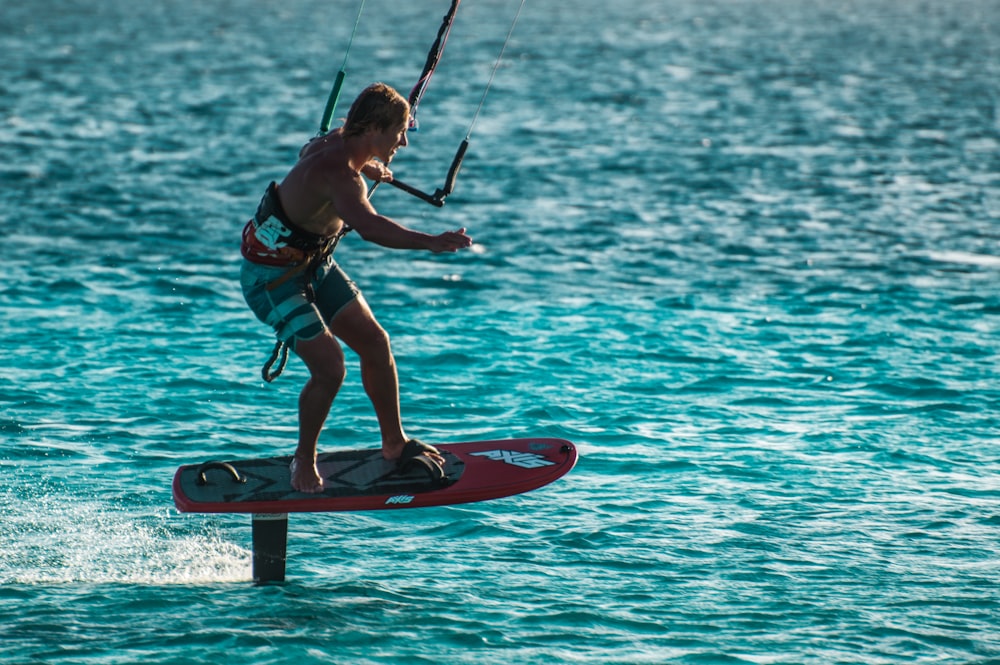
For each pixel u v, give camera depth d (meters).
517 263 69.69
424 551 29.25
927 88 192.88
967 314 57.97
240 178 100.50
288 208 23.38
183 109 151.62
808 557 28.69
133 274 63.94
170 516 31.53
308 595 26.23
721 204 91.88
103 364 46.66
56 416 39.88
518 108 160.62
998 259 71.88
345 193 22.78
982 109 164.25
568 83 195.50
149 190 93.12
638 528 30.70
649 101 170.88
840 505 32.47
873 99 176.50
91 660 22.80
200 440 37.88
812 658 23.17
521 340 52.12
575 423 40.34
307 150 23.80
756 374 47.00
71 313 55.06
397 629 24.41
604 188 99.00
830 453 37.25
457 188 98.12
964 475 35.12
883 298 61.34
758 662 22.97
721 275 67.00
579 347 50.97
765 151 122.94
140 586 26.66
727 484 34.25
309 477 24.89
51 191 91.00
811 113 158.38
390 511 32.09
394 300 60.03
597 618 25.06
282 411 41.34
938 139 133.50
